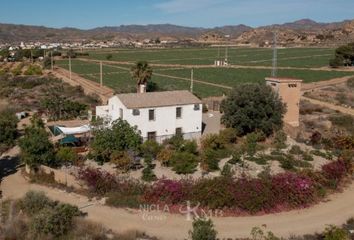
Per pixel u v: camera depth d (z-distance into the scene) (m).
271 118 61.25
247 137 58.81
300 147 56.88
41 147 47.66
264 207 37.66
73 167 48.06
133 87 97.31
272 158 51.44
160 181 41.00
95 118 63.41
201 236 28.83
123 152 49.12
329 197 41.41
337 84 125.25
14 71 148.88
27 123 74.44
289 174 42.00
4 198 41.12
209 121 71.81
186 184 39.72
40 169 47.78
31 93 107.00
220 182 39.09
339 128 72.62
